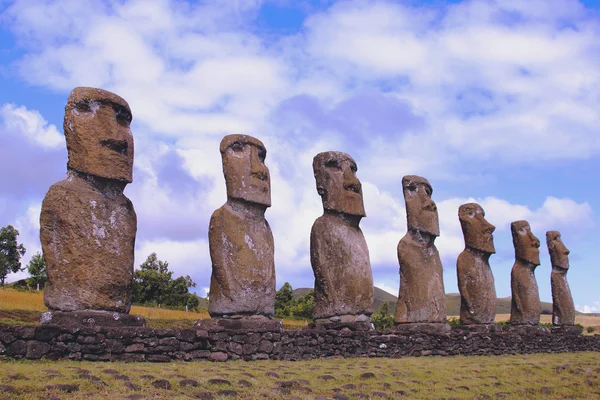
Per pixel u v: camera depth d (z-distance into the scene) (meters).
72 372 10.35
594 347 29.02
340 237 18.30
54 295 12.66
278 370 13.21
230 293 15.24
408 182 21.94
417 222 21.53
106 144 13.59
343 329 17.58
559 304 30.11
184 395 10.11
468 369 16.80
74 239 12.89
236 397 10.45
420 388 13.41
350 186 18.73
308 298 35.91
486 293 23.62
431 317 20.80
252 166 16.16
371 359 17.05
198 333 13.68
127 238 13.68
